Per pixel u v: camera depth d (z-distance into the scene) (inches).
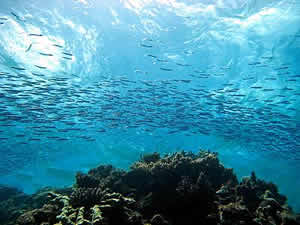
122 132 1011.9
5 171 1322.6
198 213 319.0
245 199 341.7
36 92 645.9
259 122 780.0
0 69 714.8
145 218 314.0
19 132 935.0
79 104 786.8
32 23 654.5
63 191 484.4
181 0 721.0
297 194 1505.9
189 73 857.5
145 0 707.4
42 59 723.4
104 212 283.4
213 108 896.9
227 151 1169.4
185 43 803.4
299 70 746.8
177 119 796.0
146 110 767.1
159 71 848.9
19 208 593.3
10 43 663.1
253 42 762.8
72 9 671.1
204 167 386.6
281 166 1310.3
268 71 792.3
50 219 295.0
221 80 862.5
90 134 1026.7
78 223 258.5
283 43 717.9
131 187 361.7
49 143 1046.4
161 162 389.4
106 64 804.0
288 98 840.3
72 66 771.4
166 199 335.3
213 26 772.0
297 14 639.8
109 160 1250.6
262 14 686.5
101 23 721.6
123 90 824.9
